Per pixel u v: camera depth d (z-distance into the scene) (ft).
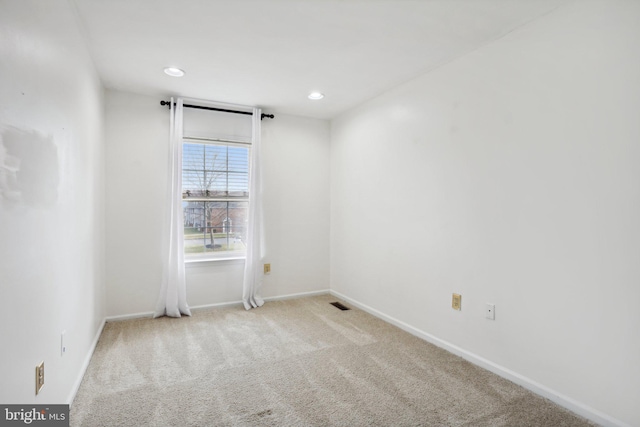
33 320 4.16
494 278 7.11
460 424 5.45
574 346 5.77
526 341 6.52
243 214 12.37
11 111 3.54
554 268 6.04
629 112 5.06
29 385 4.04
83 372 6.85
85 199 7.07
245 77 9.21
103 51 7.64
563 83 5.87
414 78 9.25
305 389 6.48
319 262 13.46
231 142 11.91
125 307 10.36
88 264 7.45
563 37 5.87
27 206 3.97
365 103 11.37
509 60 6.79
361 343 8.69
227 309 11.51
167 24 6.56
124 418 5.54
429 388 6.52
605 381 5.37
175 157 10.61
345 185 12.56
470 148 7.63
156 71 8.80
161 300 10.57
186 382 6.70
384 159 10.48
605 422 5.36
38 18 4.28
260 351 8.16
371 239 11.10
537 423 5.49
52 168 4.83
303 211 13.14
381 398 6.17
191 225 11.59
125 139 10.27
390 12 6.15
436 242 8.56
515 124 6.66
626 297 5.12
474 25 6.55
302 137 13.07
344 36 7.04
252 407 5.89
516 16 6.22
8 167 3.49
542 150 6.20
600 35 5.38
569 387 5.85
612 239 5.27
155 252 10.70
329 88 10.10
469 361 7.65
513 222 6.72
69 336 5.78
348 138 12.34
